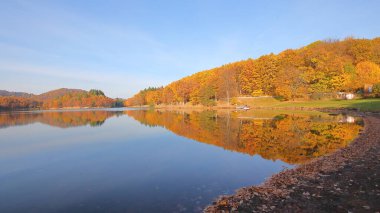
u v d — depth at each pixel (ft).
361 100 215.51
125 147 80.07
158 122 167.22
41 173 52.60
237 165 53.21
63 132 123.03
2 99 583.17
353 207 28.68
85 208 34.27
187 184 42.39
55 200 37.45
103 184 44.16
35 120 209.15
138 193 39.04
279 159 56.29
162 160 60.59
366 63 253.65
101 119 211.41
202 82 444.14
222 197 35.40
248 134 94.17
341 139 74.33
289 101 289.53
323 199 31.37
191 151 69.77
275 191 35.45
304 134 86.89
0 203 36.73
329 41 394.11
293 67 285.84
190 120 169.68
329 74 264.52
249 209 30.14
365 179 37.40
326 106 205.87
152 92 593.01
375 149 56.13
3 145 87.76
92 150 76.54
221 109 310.65
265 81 331.57
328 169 43.78
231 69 382.83
